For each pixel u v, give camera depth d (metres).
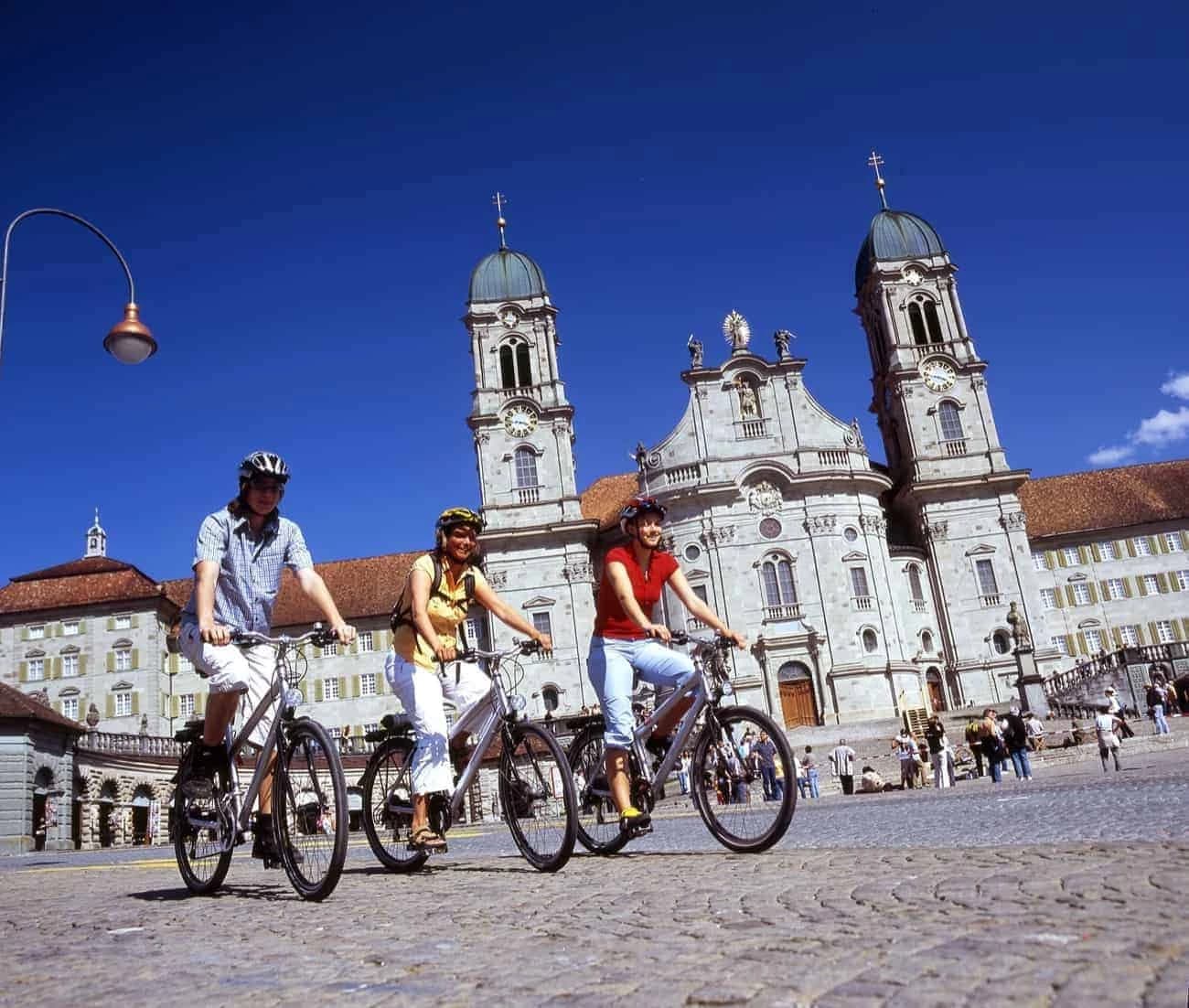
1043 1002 2.76
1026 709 48.75
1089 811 9.42
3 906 7.79
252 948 4.67
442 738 7.64
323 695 72.31
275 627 73.69
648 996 3.18
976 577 63.03
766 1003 2.97
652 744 8.09
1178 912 3.71
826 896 4.80
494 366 67.19
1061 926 3.64
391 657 7.94
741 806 7.54
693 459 62.28
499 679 7.92
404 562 77.88
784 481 60.66
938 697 60.66
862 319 73.81
